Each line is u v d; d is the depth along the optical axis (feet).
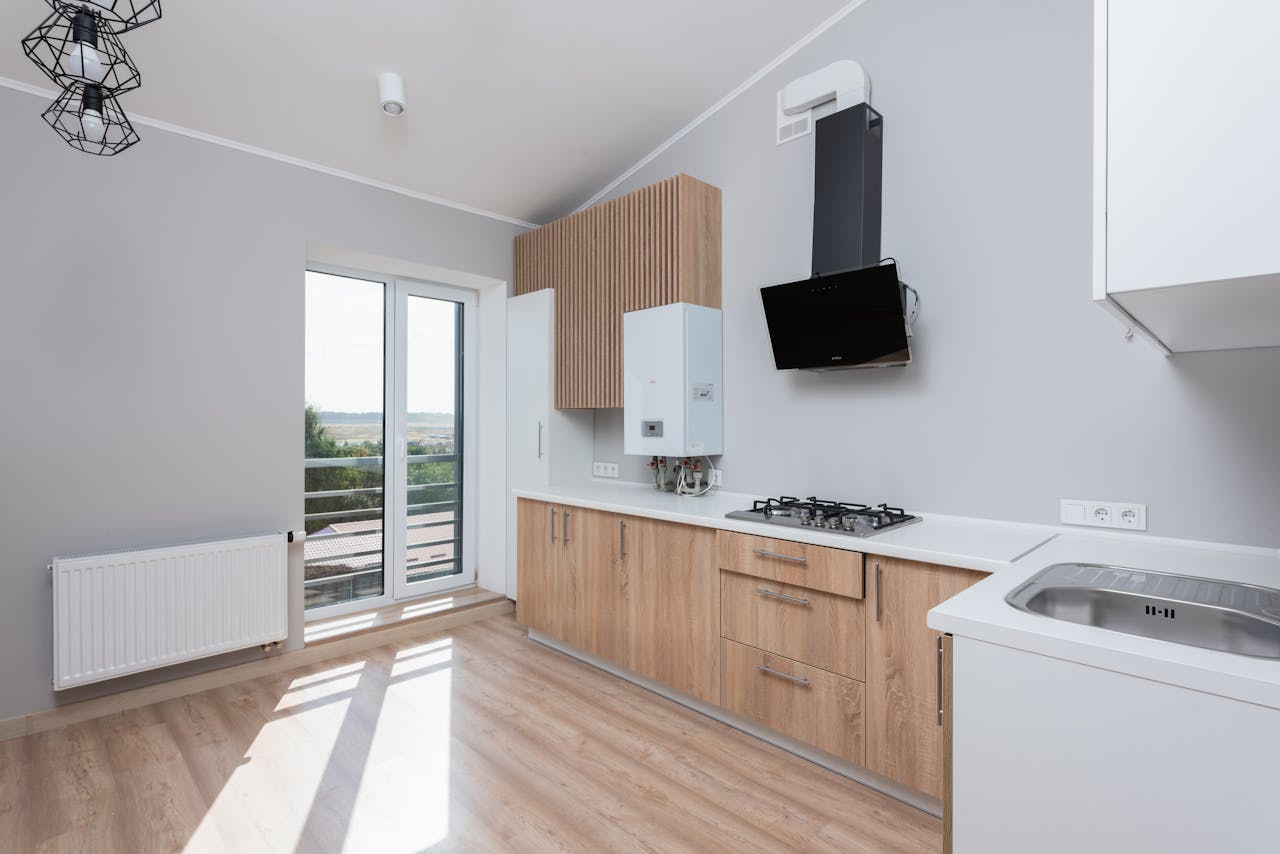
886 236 8.51
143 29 7.54
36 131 8.11
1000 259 7.52
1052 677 3.59
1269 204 3.02
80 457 8.43
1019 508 7.39
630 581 9.35
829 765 7.34
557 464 12.59
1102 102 3.49
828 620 7.02
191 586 8.93
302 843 5.98
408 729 8.20
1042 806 3.64
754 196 10.10
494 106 9.96
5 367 7.92
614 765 7.36
